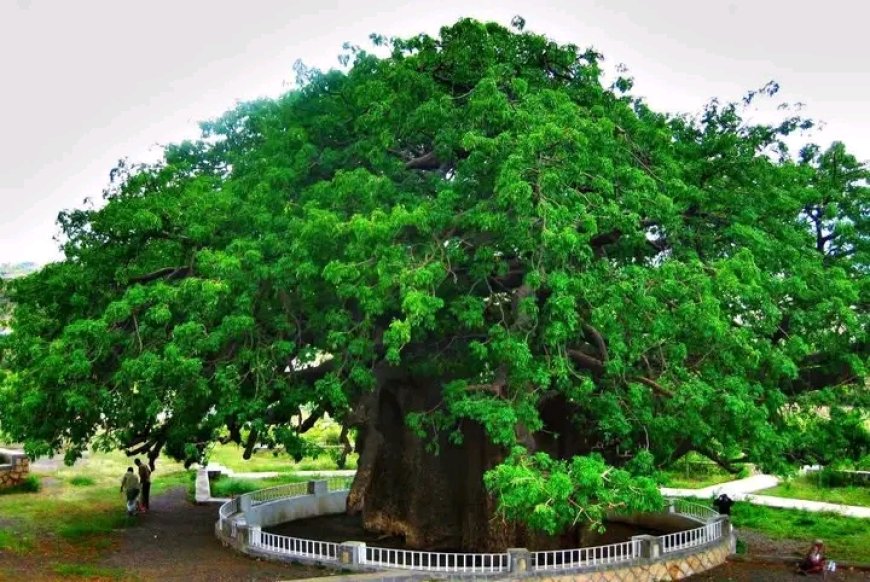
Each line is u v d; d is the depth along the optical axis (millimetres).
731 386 16031
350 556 16984
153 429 19891
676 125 20859
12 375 19812
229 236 18031
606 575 16781
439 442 20922
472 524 20141
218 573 16672
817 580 17734
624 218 15781
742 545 20547
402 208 15438
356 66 19109
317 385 16375
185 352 16078
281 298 17625
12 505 24375
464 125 17016
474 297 16953
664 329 15281
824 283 17609
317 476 33562
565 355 16562
